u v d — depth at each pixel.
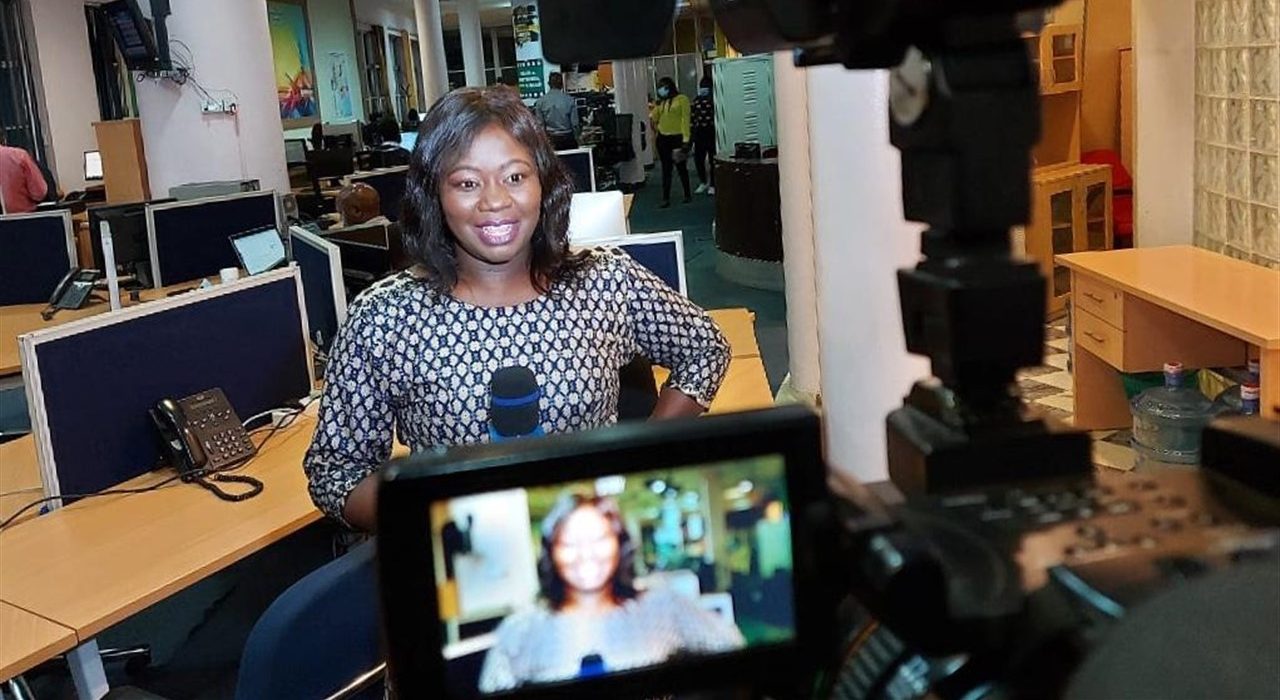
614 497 0.50
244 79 6.38
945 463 0.51
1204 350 3.83
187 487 2.52
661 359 1.99
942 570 0.45
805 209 4.21
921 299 0.52
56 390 2.43
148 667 3.19
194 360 2.74
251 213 5.18
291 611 1.58
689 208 12.90
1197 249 4.19
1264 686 0.40
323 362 3.26
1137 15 4.59
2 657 1.79
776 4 0.49
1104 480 0.52
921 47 0.49
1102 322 3.98
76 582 2.05
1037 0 0.46
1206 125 4.42
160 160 6.32
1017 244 0.59
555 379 1.76
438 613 0.49
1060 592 0.45
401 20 18.56
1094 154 6.71
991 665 0.46
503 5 21.72
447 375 1.74
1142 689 0.40
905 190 0.53
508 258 1.72
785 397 4.40
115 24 6.00
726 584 0.51
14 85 10.20
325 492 1.78
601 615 0.50
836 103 1.43
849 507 0.50
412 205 1.76
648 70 17.31
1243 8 4.02
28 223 4.88
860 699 0.49
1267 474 0.50
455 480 0.48
